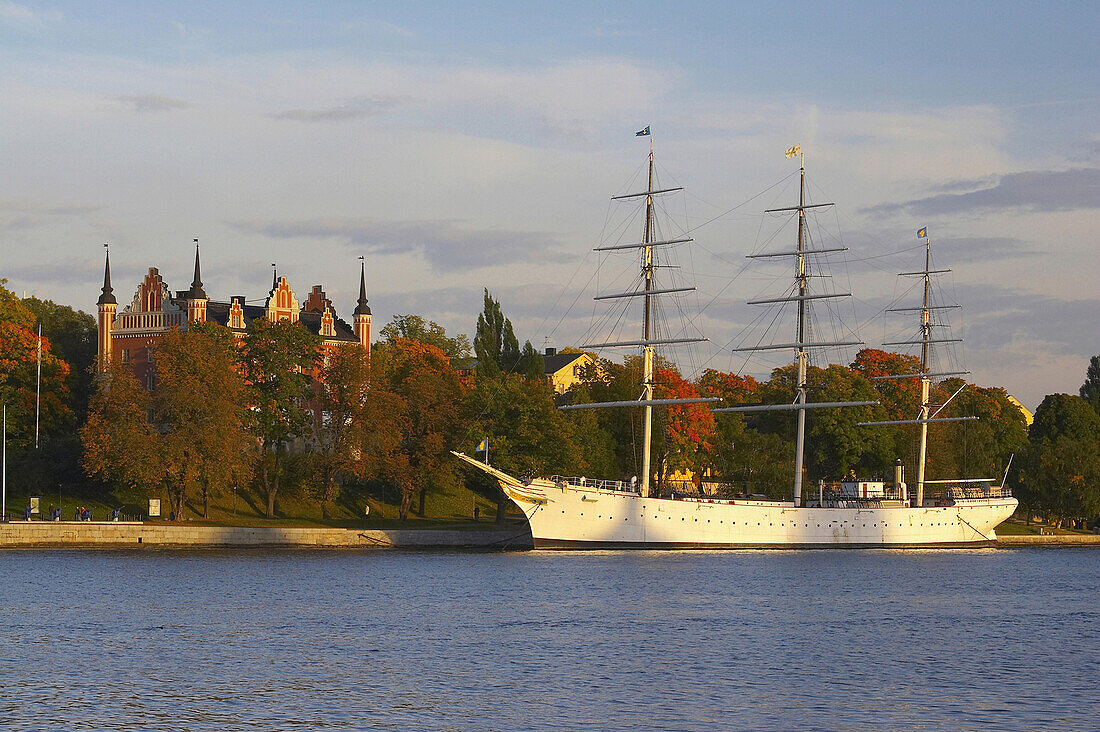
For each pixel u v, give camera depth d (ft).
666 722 282.97
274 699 301.84
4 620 419.33
